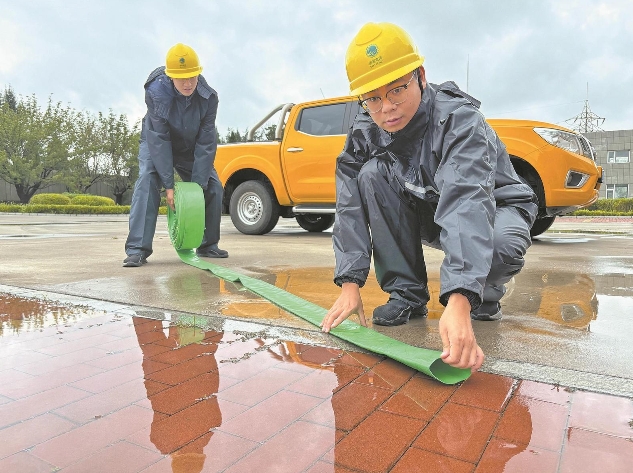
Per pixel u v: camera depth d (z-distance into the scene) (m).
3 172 30.38
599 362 1.59
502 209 1.88
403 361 1.53
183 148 3.98
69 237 6.90
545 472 0.99
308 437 1.12
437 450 1.07
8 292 2.67
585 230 8.98
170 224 4.24
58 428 1.17
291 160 6.57
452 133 1.61
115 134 36.03
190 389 1.39
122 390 1.38
